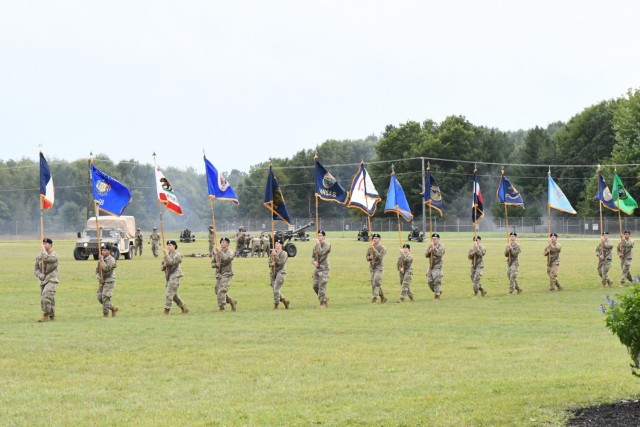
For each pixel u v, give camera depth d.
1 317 25.98
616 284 36.72
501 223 132.88
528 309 26.75
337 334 20.80
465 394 13.02
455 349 18.06
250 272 45.50
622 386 13.23
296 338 20.08
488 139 142.12
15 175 150.62
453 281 38.72
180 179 173.25
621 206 41.44
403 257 29.81
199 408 12.63
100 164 155.25
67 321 24.34
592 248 71.06
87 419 12.04
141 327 22.50
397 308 27.48
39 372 15.78
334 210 160.38
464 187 139.75
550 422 11.16
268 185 28.67
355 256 61.09
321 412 12.16
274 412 12.23
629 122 116.50
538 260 54.00
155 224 156.75
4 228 140.75
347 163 173.38
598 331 21.00
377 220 139.12
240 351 18.06
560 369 15.23
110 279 25.84
